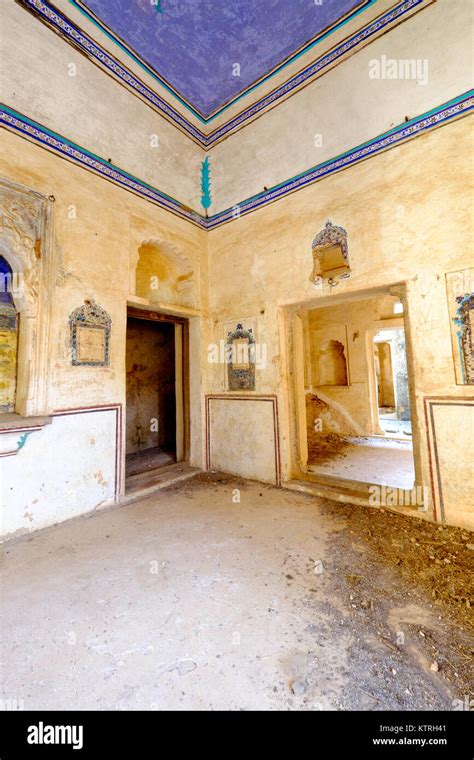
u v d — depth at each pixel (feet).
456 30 8.86
